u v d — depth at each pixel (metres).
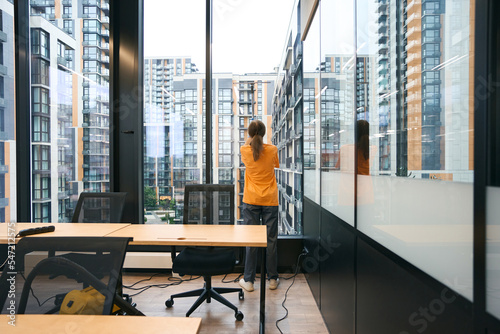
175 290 2.51
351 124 1.50
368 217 1.25
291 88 3.21
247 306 2.21
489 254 0.57
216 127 3.00
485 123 0.57
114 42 2.88
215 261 1.93
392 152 1.03
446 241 0.72
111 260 0.91
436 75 0.75
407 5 0.90
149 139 3.01
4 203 2.96
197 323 0.79
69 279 0.88
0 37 2.88
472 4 0.61
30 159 2.98
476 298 0.61
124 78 2.93
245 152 2.41
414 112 0.87
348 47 1.54
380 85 1.12
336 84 1.79
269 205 2.43
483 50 0.58
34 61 2.96
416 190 0.86
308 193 2.69
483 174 0.58
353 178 1.45
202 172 2.99
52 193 2.99
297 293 2.45
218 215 2.23
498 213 0.55
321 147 2.17
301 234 3.13
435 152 0.76
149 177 3.02
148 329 0.75
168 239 1.69
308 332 1.85
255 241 1.66
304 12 2.78
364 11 1.29
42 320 0.79
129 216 2.96
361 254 1.34
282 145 3.27
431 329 0.78
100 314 0.84
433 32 0.76
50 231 1.84
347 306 1.53
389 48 1.04
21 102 2.91
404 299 0.93
